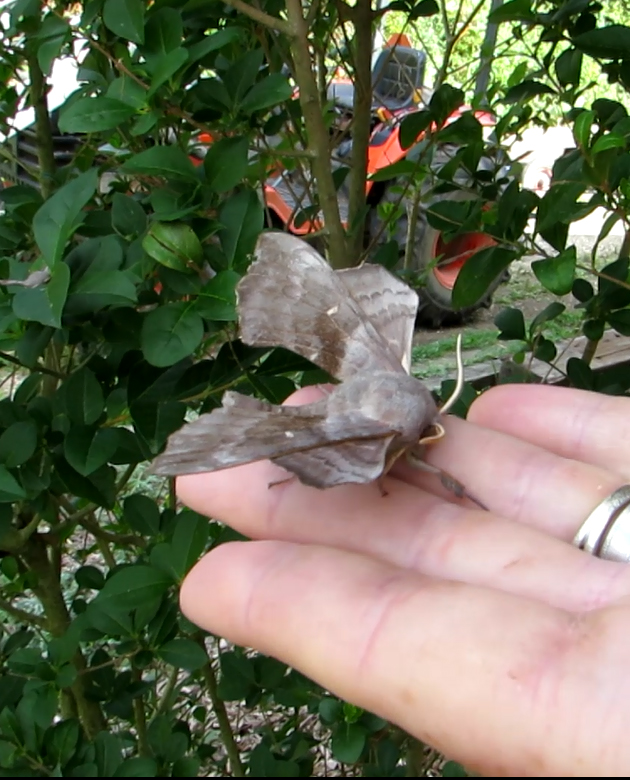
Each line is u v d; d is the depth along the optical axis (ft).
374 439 0.49
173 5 0.63
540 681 0.40
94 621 0.61
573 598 0.49
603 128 0.76
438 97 0.77
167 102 0.61
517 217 0.71
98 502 0.59
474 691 0.40
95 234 0.64
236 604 0.47
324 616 0.44
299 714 0.96
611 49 0.75
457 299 0.70
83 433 0.56
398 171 0.81
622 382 0.81
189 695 0.97
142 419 0.57
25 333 0.55
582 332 0.87
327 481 0.45
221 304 0.53
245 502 0.56
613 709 0.38
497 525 0.53
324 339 0.55
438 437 0.53
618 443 0.66
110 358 0.62
